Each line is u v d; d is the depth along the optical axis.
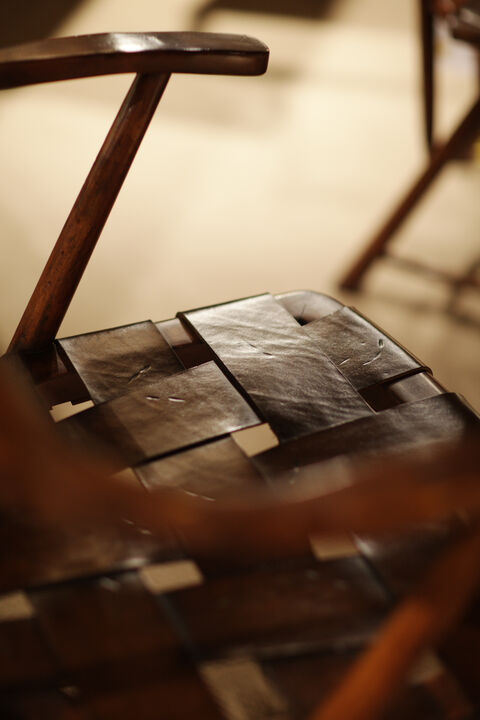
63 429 0.94
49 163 2.23
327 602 0.84
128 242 1.95
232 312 1.04
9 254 1.90
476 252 1.95
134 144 0.98
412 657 0.75
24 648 0.82
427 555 0.86
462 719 0.80
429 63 1.82
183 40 0.96
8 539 0.86
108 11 2.96
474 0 1.61
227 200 2.10
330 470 0.74
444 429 0.93
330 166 2.24
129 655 0.82
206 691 0.81
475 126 1.66
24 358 1.00
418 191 1.74
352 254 1.95
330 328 1.03
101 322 1.72
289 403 0.96
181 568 1.25
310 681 0.81
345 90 2.58
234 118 2.42
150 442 0.93
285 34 2.87
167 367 0.99
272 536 0.72
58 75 0.92
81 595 0.84
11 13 2.93
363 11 3.02
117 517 0.73
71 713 0.80
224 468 0.91
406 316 1.78
